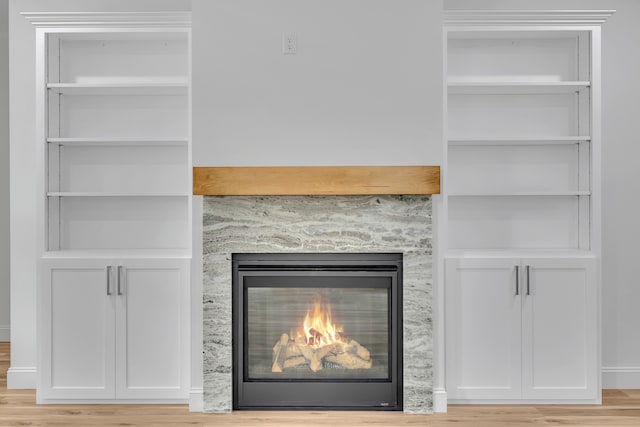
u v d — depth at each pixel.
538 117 4.16
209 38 3.64
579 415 3.60
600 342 3.76
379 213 3.65
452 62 4.14
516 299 3.75
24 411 3.67
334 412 3.67
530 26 3.77
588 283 3.75
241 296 3.69
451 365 3.75
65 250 4.05
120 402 3.80
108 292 3.74
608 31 4.14
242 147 3.64
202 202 3.67
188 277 3.74
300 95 3.64
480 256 3.75
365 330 3.73
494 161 4.17
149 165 4.21
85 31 3.82
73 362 3.77
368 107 3.64
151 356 3.76
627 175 4.14
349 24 3.64
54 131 4.02
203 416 3.59
